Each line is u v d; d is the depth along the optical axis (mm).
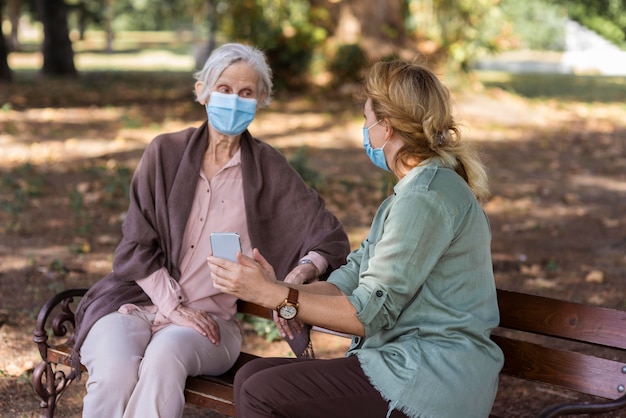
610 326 2932
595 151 12422
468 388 2676
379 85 2875
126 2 60219
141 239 3410
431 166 2814
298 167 8867
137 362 3223
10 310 5293
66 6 24844
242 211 3498
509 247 7285
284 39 17812
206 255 3479
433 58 18391
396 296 2711
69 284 5848
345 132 13492
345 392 2740
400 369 2691
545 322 3049
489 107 16891
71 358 3377
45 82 22016
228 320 3555
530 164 11320
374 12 18000
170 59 38375
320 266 3389
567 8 35969
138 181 3498
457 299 2764
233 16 18359
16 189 8766
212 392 3219
